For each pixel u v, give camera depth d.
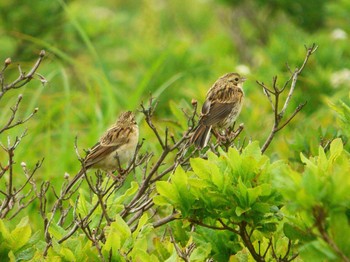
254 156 7.48
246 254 7.74
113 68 21.48
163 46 19.52
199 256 7.37
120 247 7.38
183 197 7.44
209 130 11.78
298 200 6.00
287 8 22.62
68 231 8.71
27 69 19.78
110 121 14.59
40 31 20.83
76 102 17.86
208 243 7.83
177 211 8.70
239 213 7.15
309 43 17.64
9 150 8.48
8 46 20.31
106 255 7.23
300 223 6.56
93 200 8.78
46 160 13.36
